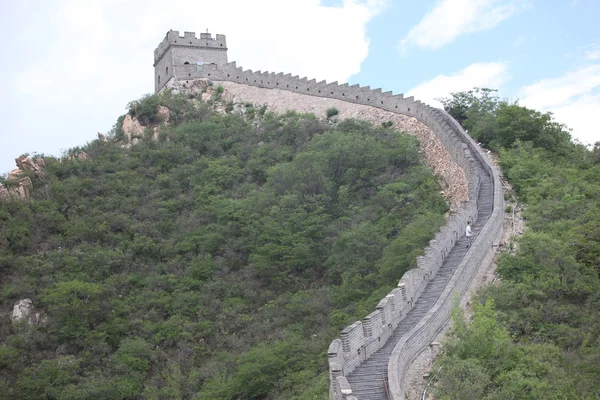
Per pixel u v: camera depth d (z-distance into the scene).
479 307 27.41
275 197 59.72
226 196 64.12
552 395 23.02
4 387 42.03
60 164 68.06
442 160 58.56
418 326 27.30
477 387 22.44
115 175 67.69
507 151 54.06
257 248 53.94
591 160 54.41
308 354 38.34
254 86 87.69
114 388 42.16
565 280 31.83
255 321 47.09
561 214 40.59
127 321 48.62
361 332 26.28
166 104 82.31
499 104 68.81
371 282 43.88
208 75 91.75
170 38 92.06
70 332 46.88
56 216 59.03
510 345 25.44
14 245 55.09
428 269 33.00
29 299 50.16
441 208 51.12
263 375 37.66
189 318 48.94
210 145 74.06
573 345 27.62
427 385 24.17
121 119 84.69
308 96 81.25
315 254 52.09
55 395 41.72
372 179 59.22
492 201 43.81
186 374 43.59
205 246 56.28
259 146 73.25
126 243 57.22
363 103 75.81
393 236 49.56
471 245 35.41
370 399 22.41
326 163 61.09
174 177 68.00
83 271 53.19
